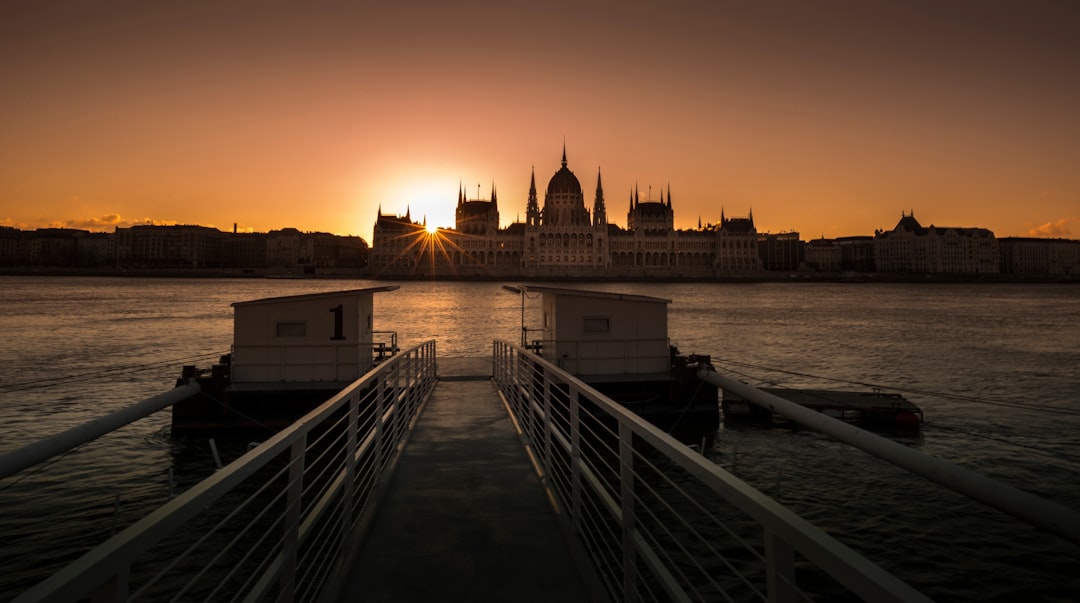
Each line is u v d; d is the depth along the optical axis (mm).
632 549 6242
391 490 10625
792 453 25016
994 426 29828
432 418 17125
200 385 26375
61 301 134500
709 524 17500
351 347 27422
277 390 26516
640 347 30047
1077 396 38500
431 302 151625
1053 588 14922
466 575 7438
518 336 72312
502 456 12859
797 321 97875
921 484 21375
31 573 15359
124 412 18188
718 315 111688
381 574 7461
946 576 15508
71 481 21516
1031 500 6020
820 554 3039
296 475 5902
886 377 45656
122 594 3123
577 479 8422
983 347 63812
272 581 5320
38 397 35781
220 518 17484
